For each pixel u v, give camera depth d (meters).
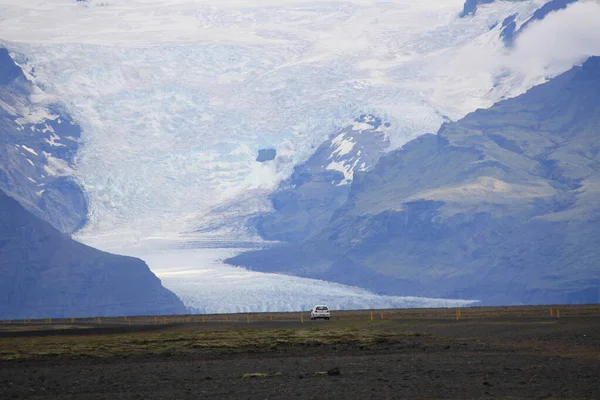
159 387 174.12
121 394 165.12
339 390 160.88
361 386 165.50
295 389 164.12
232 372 198.50
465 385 162.75
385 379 174.88
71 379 191.75
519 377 171.38
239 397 156.00
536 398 145.62
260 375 187.50
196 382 180.50
